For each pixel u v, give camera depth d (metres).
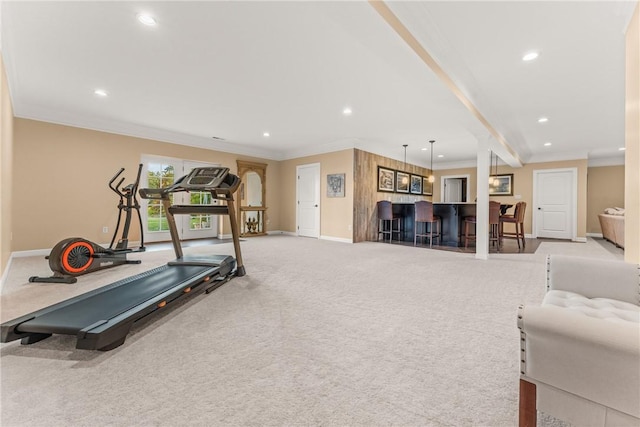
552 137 5.87
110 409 1.12
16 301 2.36
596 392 0.80
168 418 1.07
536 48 2.64
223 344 1.66
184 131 5.73
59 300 2.39
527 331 0.90
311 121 5.03
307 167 7.38
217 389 1.25
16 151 4.23
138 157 5.46
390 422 1.06
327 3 1.74
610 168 7.96
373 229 7.02
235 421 1.06
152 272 2.64
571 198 7.25
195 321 1.99
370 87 3.58
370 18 1.87
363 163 6.66
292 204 7.78
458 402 1.17
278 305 2.31
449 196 9.77
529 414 0.92
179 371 1.39
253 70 3.14
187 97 3.92
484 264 4.04
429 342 1.69
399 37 2.06
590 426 0.82
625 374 0.76
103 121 4.96
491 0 2.03
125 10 2.18
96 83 3.48
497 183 8.34
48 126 4.49
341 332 1.83
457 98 3.06
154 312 1.95
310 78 3.33
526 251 5.34
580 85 3.43
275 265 3.84
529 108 4.22
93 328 1.47
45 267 3.58
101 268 3.53
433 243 6.48
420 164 8.91
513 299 2.49
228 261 3.08
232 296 2.54
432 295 2.59
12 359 1.49
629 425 0.76
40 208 4.43
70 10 2.18
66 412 1.10
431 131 5.67
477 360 1.49
